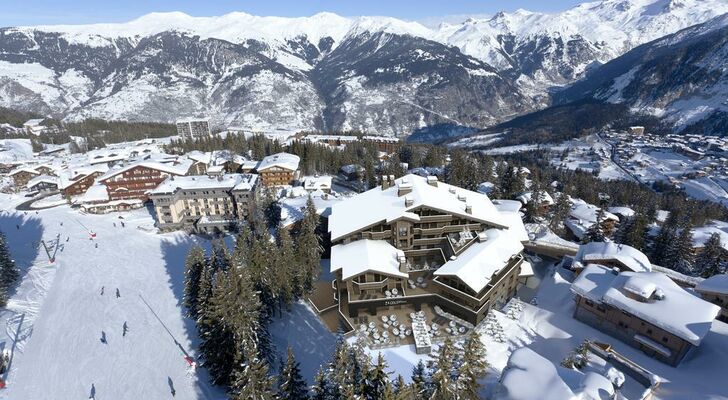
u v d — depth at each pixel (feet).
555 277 224.12
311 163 489.26
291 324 194.90
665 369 154.51
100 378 160.66
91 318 201.46
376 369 114.11
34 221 341.00
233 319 145.48
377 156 529.45
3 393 151.64
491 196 346.54
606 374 134.62
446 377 110.63
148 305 213.66
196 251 191.31
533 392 114.62
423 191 229.25
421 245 222.48
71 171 410.31
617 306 165.89
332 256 207.10
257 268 188.44
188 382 157.99
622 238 270.87
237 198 316.81
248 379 116.88
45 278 241.35
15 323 192.85
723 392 138.72
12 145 611.88
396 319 189.57
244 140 619.67
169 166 380.17
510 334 179.11
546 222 324.39
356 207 239.50
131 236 310.24
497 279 192.85
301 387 140.36
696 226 335.26
